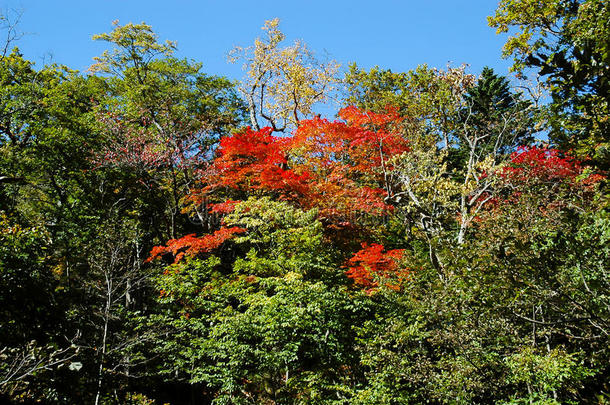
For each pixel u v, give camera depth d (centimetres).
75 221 1845
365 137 1630
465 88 2033
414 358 981
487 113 2088
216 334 1212
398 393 932
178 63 2383
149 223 2162
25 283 964
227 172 1734
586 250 374
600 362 721
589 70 320
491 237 546
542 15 1388
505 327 752
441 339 862
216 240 1517
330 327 1170
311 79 2431
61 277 1360
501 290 470
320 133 1672
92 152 1923
